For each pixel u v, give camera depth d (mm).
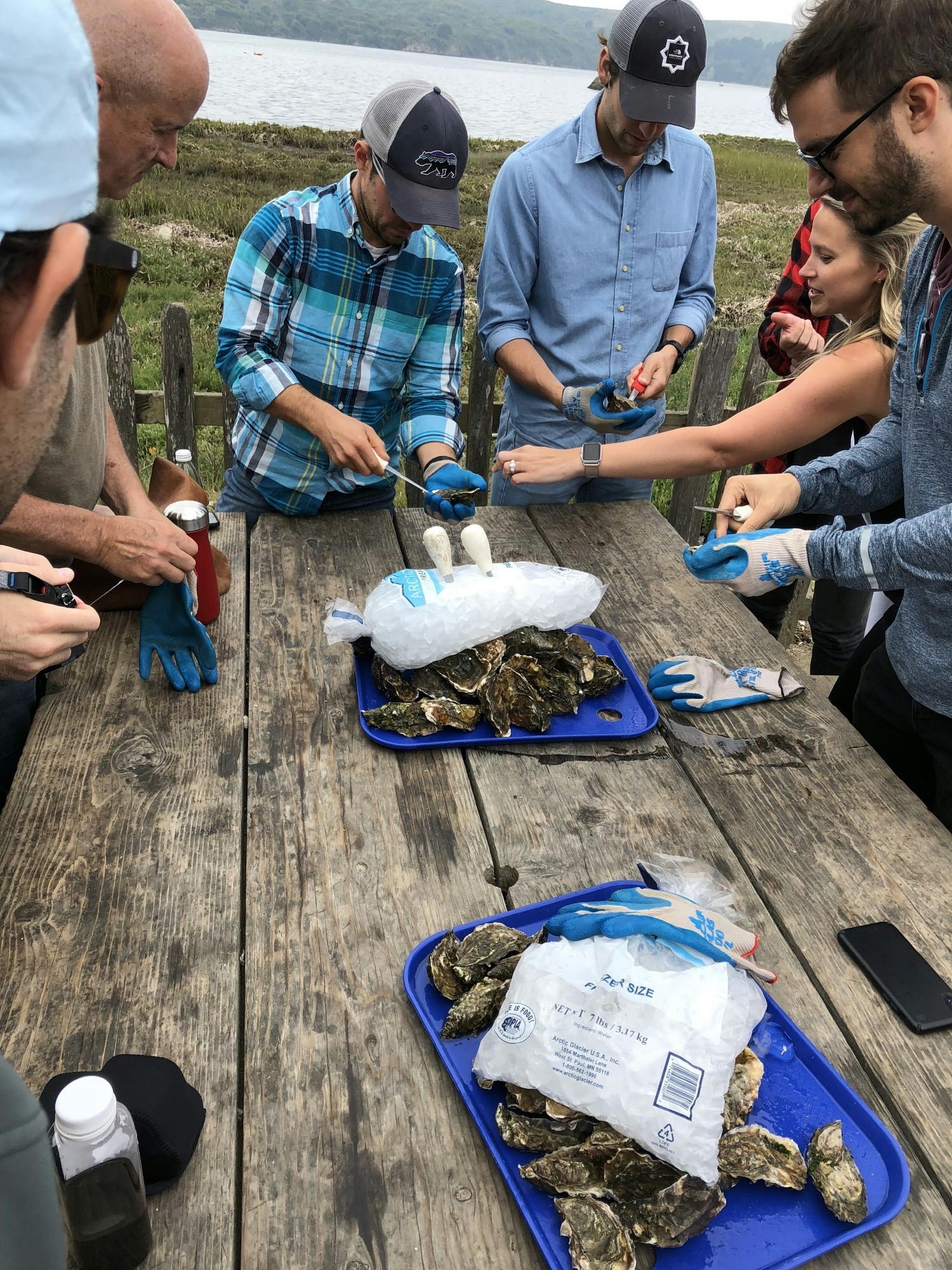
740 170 25859
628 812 1497
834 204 1946
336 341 2350
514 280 2715
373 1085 1039
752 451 2031
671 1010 940
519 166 2615
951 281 1488
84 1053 1052
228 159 18312
